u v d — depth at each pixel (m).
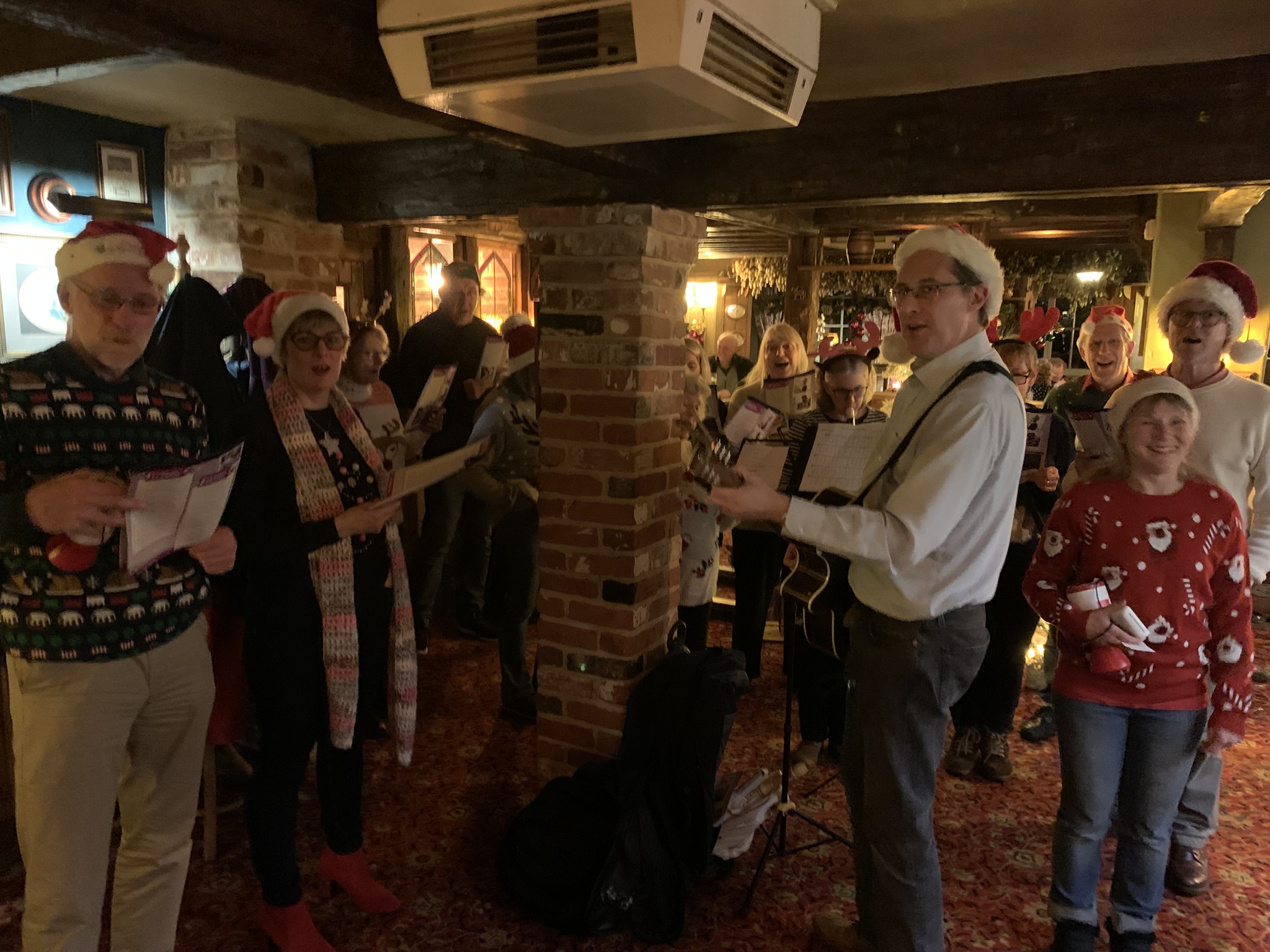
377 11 1.56
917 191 2.35
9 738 2.26
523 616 3.19
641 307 2.28
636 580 2.42
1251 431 2.17
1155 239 4.86
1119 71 2.10
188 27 1.23
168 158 3.16
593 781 2.31
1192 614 1.85
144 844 1.72
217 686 2.12
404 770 2.87
